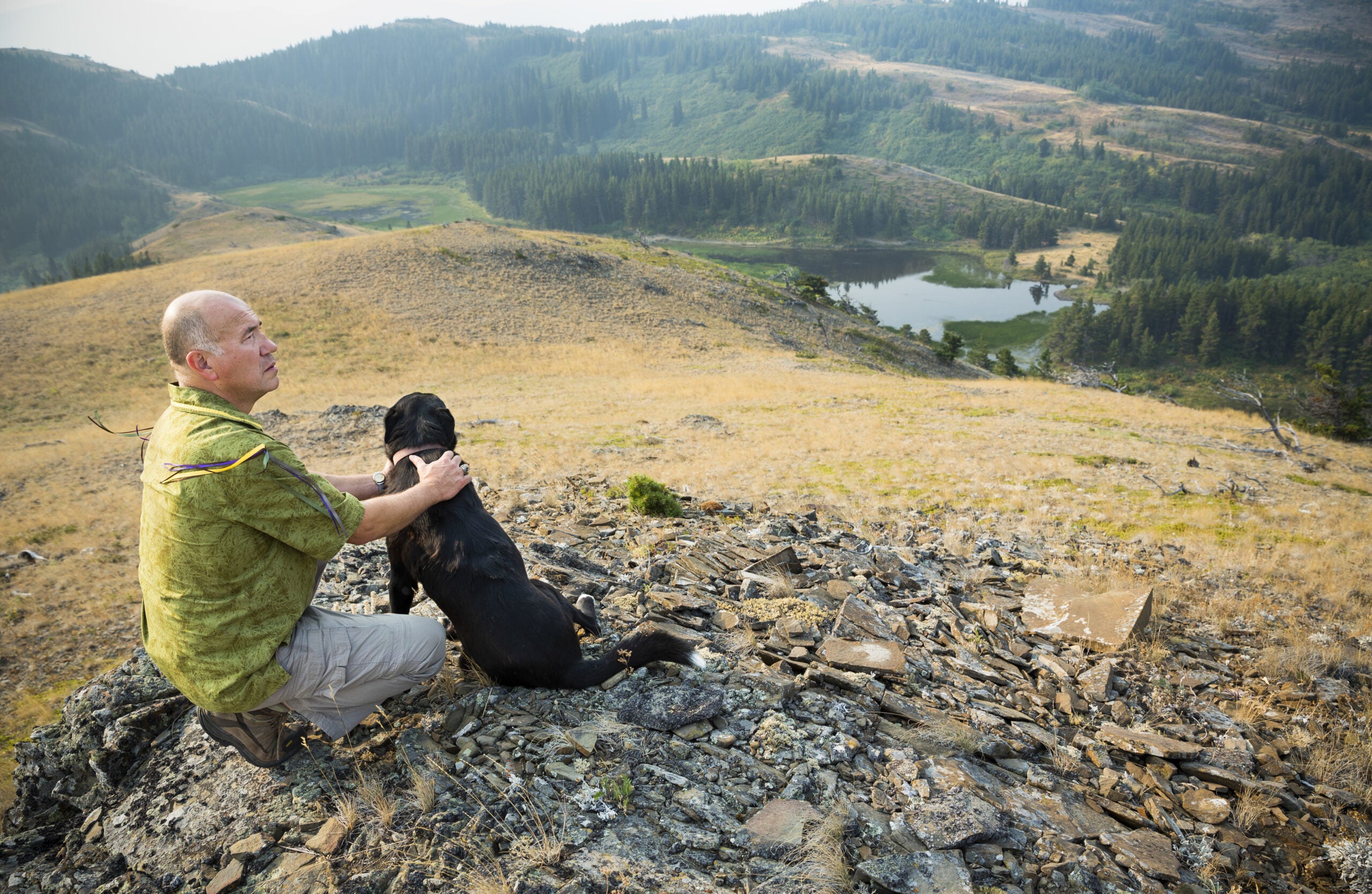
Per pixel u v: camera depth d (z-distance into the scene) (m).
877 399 29.72
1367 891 2.74
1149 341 135.62
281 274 53.34
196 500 1.87
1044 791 2.97
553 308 54.97
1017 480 15.70
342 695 2.36
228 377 1.97
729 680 3.19
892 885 2.13
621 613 3.82
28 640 11.14
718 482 14.81
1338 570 9.45
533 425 23.61
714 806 2.39
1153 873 2.54
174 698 2.99
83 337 42.03
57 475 21.80
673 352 48.34
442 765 2.44
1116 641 4.85
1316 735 4.16
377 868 2.07
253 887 2.08
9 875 2.51
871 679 3.46
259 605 2.06
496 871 2.03
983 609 5.17
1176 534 11.61
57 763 3.00
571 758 2.52
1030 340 136.50
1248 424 23.94
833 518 10.66
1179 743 3.56
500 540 2.78
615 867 2.08
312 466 18.53
